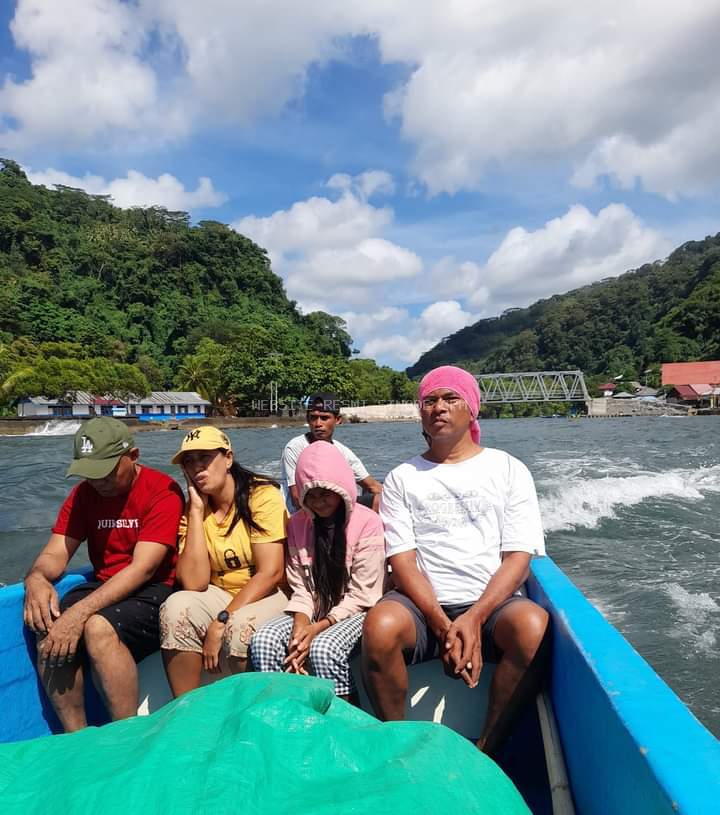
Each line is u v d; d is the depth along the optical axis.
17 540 8.09
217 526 2.64
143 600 2.45
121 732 1.47
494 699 2.15
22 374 57.06
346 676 2.27
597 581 5.94
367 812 1.09
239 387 76.44
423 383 2.58
